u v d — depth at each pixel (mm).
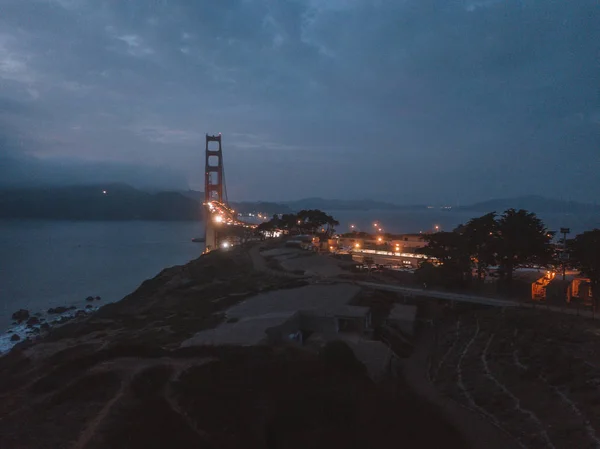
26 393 15398
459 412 17188
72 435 11586
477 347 25656
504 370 21062
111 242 181000
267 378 15750
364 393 15664
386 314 33188
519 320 28062
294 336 26375
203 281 50875
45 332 49500
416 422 14367
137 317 37688
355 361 19562
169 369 16375
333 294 35625
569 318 27875
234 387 14680
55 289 84688
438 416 15641
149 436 11289
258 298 35719
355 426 13086
